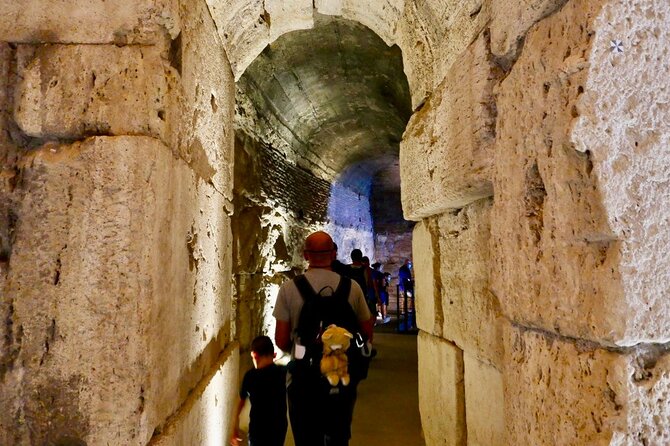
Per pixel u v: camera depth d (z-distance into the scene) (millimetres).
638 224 930
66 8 1269
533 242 1187
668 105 965
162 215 1265
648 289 916
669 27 973
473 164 1565
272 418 2240
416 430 3305
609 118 958
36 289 1178
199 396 1607
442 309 2250
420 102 2418
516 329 1321
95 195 1190
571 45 1039
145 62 1266
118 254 1177
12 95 1251
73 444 1149
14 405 1154
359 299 2135
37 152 1221
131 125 1234
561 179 1062
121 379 1148
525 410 1245
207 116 1901
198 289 1722
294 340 2021
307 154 8180
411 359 5875
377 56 6020
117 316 1163
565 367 1062
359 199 13219
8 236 1201
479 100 1547
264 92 5777
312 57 5945
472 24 1687
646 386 914
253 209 5301
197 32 1713
